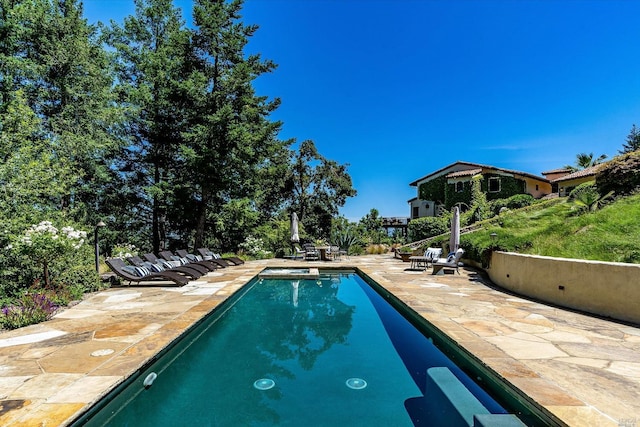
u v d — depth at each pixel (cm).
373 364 450
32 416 264
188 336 532
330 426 305
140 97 1709
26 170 911
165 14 1953
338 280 1182
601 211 996
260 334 589
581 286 620
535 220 1372
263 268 1330
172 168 1956
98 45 1738
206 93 1756
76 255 902
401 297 733
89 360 381
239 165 1772
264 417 321
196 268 1065
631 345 430
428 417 325
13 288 708
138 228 1977
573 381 321
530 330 493
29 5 1395
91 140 1462
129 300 719
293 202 3070
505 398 325
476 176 2759
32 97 1467
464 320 546
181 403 349
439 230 2373
